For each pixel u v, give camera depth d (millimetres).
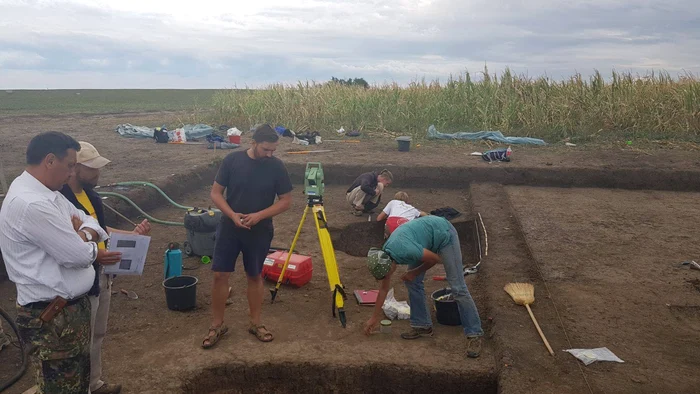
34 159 3152
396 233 4875
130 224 8773
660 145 14414
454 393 4770
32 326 3203
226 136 16547
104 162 3938
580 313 5625
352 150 14250
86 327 3410
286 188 5113
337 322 5711
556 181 11680
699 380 4453
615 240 7992
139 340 5273
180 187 10828
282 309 6008
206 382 4812
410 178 12016
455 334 5449
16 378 4477
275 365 4887
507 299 5906
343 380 4867
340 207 10328
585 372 4535
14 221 3084
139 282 6668
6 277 6547
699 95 16078
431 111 17609
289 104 18438
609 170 11586
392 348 5137
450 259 4977
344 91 19547
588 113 16266
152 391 4461
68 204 3393
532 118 16312
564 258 7215
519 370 4555
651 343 5059
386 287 5203
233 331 5469
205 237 7328
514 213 9211
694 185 11336
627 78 17297
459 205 10578
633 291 6195
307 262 6699
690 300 5973
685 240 8031
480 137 15562
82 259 3209
